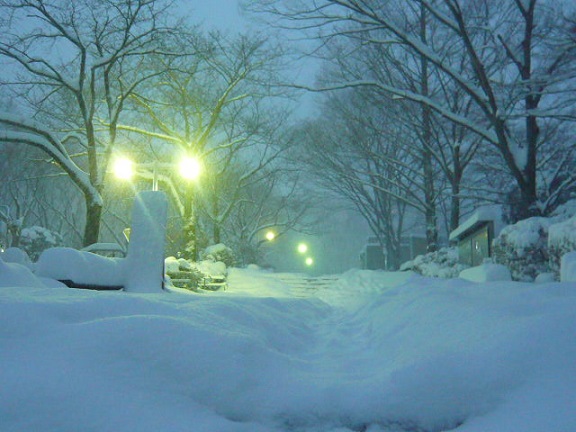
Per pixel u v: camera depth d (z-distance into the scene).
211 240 33.62
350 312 8.65
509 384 2.70
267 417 2.79
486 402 2.68
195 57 22.56
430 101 16.75
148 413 2.46
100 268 8.09
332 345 4.95
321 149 27.28
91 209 18.33
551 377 2.61
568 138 21.88
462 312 3.97
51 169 32.44
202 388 2.81
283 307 6.68
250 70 23.36
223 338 3.11
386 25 16.16
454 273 18.56
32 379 2.38
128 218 33.94
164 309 3.63
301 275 24.02
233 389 2.85
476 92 15.88
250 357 3.11
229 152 29.34
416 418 2.74
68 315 3.17
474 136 23.61
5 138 17.14
